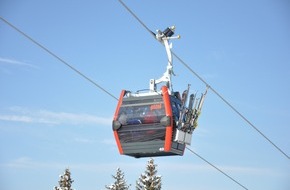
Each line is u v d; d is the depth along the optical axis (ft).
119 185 264.93
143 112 70.28
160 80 71.77
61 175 231.91
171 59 71.77
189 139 70.59
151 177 233.55
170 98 69.82
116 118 72.08
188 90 70.95
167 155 71.41
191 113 70.59
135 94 72.54
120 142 71.82
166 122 67.82
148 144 69.62
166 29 72.33
